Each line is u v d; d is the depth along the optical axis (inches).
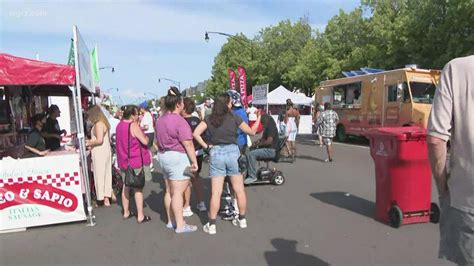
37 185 238.2
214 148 219.0
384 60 973.2
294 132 520.1
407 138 217.6
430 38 826.8
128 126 240.8
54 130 326.3
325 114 503.8
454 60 92.8
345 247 195.8
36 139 250.2
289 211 264.4
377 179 236.7
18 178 235.3
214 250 195.9
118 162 247.4
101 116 287.7
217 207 220.4
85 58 321.7
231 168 220.2
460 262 95.0
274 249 195.3
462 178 91.4
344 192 319.3
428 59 858.8
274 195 313.7
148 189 355.9
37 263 185.6
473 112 88.4
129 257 189.9
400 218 220.1
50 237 223.5
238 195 226.2
